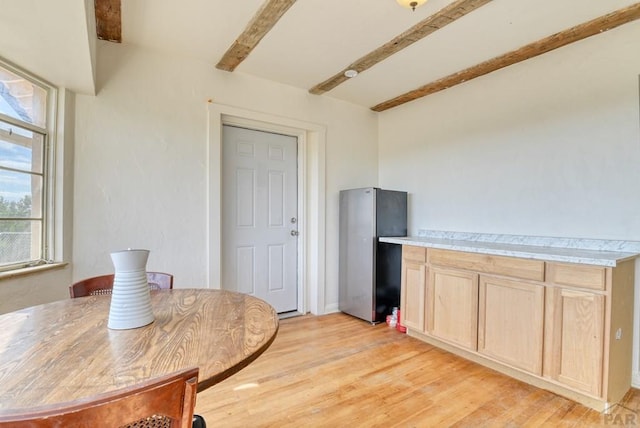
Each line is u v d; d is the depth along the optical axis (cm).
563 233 244
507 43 241
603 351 176
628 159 215
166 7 202
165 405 59
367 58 268
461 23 216
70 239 227
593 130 230
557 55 248
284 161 351
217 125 288
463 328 242
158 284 180
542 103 257
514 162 275
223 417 174
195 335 103
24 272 195
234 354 89
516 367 211
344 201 360
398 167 379
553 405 187
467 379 216
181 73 271
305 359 244
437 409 183
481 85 299
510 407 185
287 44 248
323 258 358
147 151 257
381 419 173
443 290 258
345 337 288
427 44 244
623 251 212
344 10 204
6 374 77
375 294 326
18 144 202
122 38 240
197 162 279
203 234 281
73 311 127
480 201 299
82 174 233
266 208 339
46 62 190
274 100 321
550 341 196
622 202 217
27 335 102
